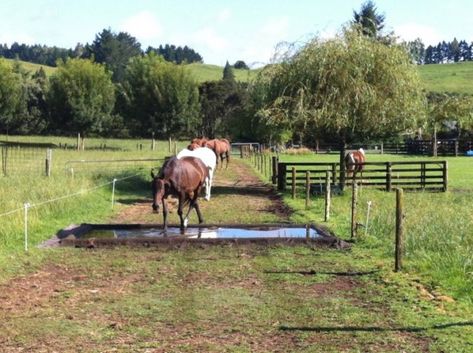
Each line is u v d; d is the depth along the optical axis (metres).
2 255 11.41
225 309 8.52
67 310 8.41
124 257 11.97
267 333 7.50
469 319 7.99
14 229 13.15
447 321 7.91
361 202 20.11
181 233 14.62
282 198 22.61
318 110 23.45
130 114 62.00
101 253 12.30
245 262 11.59
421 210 16.53
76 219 16.30
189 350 6.88
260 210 19.47
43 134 72.50
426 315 8.20
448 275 10.09
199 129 71.38
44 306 8.59
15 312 8.28
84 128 60.12
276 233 14.76
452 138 63.06
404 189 26.11
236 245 13.02
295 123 24.31
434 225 13.03
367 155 57.38
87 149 50.97
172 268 11.06
